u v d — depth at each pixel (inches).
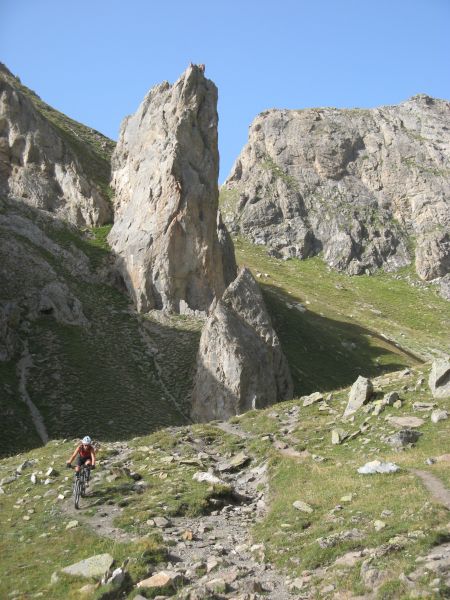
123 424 2017.7
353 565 535.5
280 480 849.5
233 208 6884.8
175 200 2901.1
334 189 7091.5
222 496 807.1
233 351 2357.3
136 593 547.8
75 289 2672.2
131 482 872.9
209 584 546.6
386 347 3971.5
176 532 697.6
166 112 3265.3
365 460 871.7
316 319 4217.5
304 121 7583.7
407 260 6505.9
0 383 1988.2
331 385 3088.1
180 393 2352.4
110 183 3506.4
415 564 507.2
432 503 623.8
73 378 2153.1
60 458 1037.8
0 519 792.3
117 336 2534.5
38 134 3324.3
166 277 2795.3
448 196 6924.2
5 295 2410.2
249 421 1239.5
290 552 605.0
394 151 7337.6
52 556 657.6
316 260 6441.9
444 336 4970.5
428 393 1119.6
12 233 2773.1
